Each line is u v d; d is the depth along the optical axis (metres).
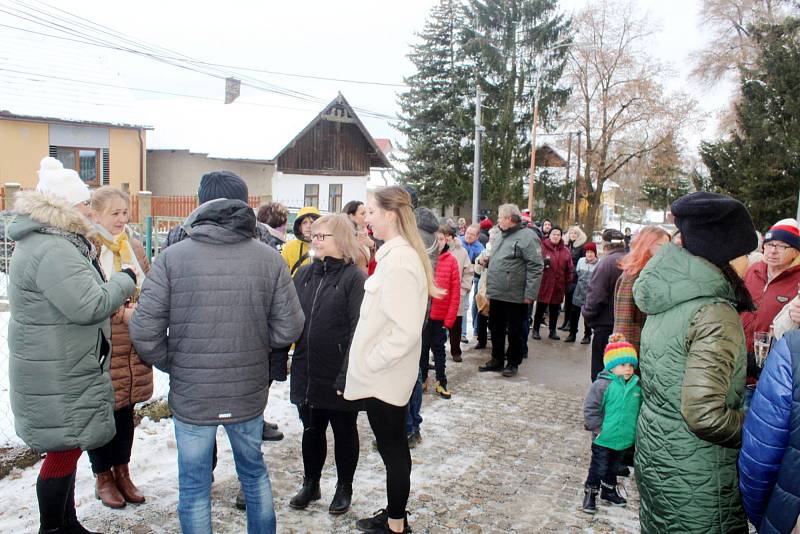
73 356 3.04
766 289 4.43
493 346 7.83
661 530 2.64
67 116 22.02
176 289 2.98
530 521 4.01
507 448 5.29
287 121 28.36
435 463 4.88
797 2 30.80
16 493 3.94
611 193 59.34
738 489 2.54
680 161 35.94
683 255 2.63
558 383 7.51
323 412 3.94
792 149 24.20
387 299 3.28
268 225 5.91
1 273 6.83
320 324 3.78
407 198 3.46
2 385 5.23
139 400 3.85
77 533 3.36
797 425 2.07
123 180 24.06
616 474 4.29
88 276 3.02
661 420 2.61
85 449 3.14
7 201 7.54
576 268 10.36
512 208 7.51
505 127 36.25
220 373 3.00
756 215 25.25
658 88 35.84
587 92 37.59
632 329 4.83
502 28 37.59
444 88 38.28
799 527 2.03
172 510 3.84
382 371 3.36
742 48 33.12
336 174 30.94
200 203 3.72
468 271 8.07
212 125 29.16
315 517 3.90
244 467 3.21
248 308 3.05
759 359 3.82
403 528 3.61
